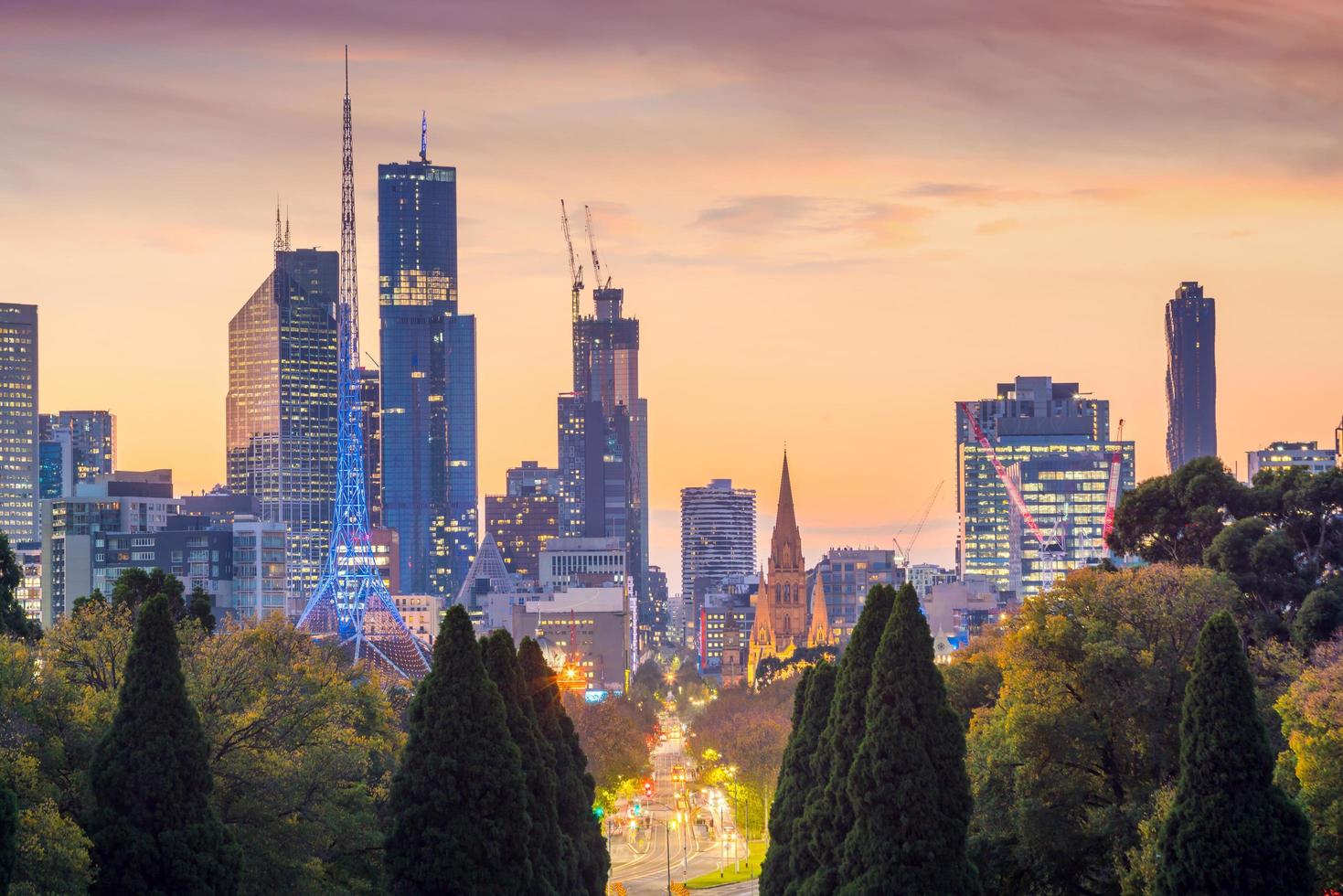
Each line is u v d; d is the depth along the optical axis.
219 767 133.00
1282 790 114.25
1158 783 134.25
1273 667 158.62
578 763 175.62
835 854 134.75
